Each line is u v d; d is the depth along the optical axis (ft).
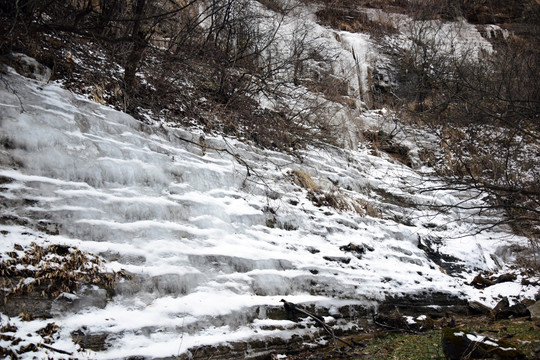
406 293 32.45
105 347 17.79
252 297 24.43
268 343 22.09
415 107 62.90
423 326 28.43
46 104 25.63
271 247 29.17
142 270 21.47
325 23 80.79
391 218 43.73
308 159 42.68
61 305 18.24
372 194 45.96
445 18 90.43
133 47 33.12
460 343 19.27
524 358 18.44
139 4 30.94
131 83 32.71
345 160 48.75
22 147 22.68
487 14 90.02
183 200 27.50
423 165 56.18
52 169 23.13
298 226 33.37
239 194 31.81
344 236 35.70
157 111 33.73
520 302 34.60
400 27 85.76
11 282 17.49
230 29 42.14
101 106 29.01
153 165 27.91
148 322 19.56
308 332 24.16
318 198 38.14
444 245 43.47
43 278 18.30
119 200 24.11
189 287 22.63
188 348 19.26
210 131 35.99
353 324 27.17
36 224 20.24
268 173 36.01
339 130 51.90
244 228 29.37
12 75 25.71
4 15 24.62
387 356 21.76
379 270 33.91
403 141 59.21
